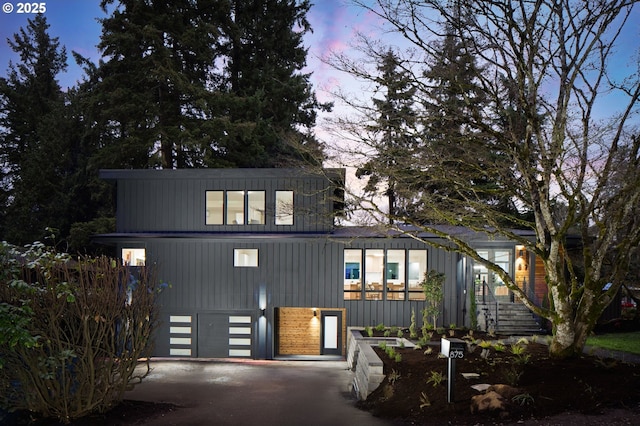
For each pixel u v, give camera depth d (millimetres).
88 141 39062
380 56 11898
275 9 40344
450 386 10133
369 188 15070
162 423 10102
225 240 22453
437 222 16938
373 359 13773
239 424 10570
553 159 11062
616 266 12023
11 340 8062
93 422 9539
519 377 10703
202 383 16188
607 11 10719
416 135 12289
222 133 33062
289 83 37438
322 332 23266
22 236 35906
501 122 13195
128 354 10633
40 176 37375
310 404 12820
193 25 34562
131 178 23594
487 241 22047
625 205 11391
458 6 11000
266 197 23453
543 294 23562
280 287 22703
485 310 21453
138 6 31594
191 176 23453
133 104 31562
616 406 8836
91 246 35531
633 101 11289
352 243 22578
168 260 23031
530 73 11250
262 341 22516
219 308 22797
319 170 16078
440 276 20641
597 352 15398
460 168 13469
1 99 47156
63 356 9250
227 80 40656
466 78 13125
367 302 22469
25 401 9688
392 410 10875
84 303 9648
